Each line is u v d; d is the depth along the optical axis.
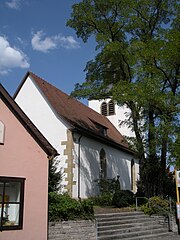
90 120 28.98
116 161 29.11
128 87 19.39
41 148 12.59
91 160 24.30
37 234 11.67
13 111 11.95
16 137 11.86
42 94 23.70
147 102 19.58
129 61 20.91
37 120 23.36
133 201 22.23
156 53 19.75
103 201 22.19
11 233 11.01
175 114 19.91
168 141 19.20
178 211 16.86
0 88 11.66
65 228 12.36
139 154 22.58
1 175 11.17
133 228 15.65
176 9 21.98
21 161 11.83
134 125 22.48
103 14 22.36
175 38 19.81
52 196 13.05
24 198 11.62
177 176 17.33
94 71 23.45
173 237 16.36
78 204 12.98
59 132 22.41
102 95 21.91
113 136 32.00
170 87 22.09
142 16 22.62
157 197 19.66
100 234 13.74
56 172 20.97
